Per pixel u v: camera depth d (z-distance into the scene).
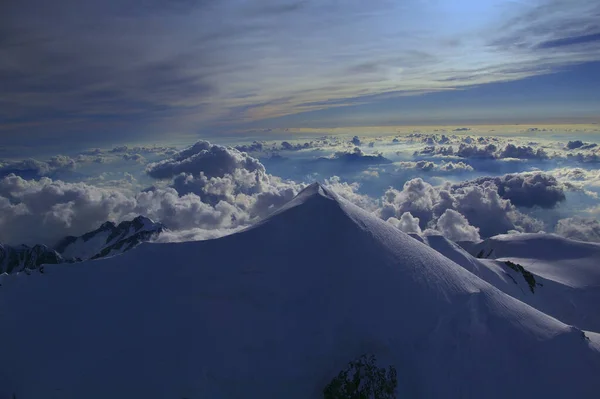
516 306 49.88
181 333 41.38
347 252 49.28
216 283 46.53
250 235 52.47
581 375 41.31
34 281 49.78
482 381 39.81
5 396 36.31
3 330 42.50
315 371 38.53
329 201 55.50
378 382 36.62
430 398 37.72
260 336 41.06
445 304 45.09
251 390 37.16
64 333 41.97
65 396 35.84
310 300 44.38
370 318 42.66
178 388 36.38
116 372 37.62
